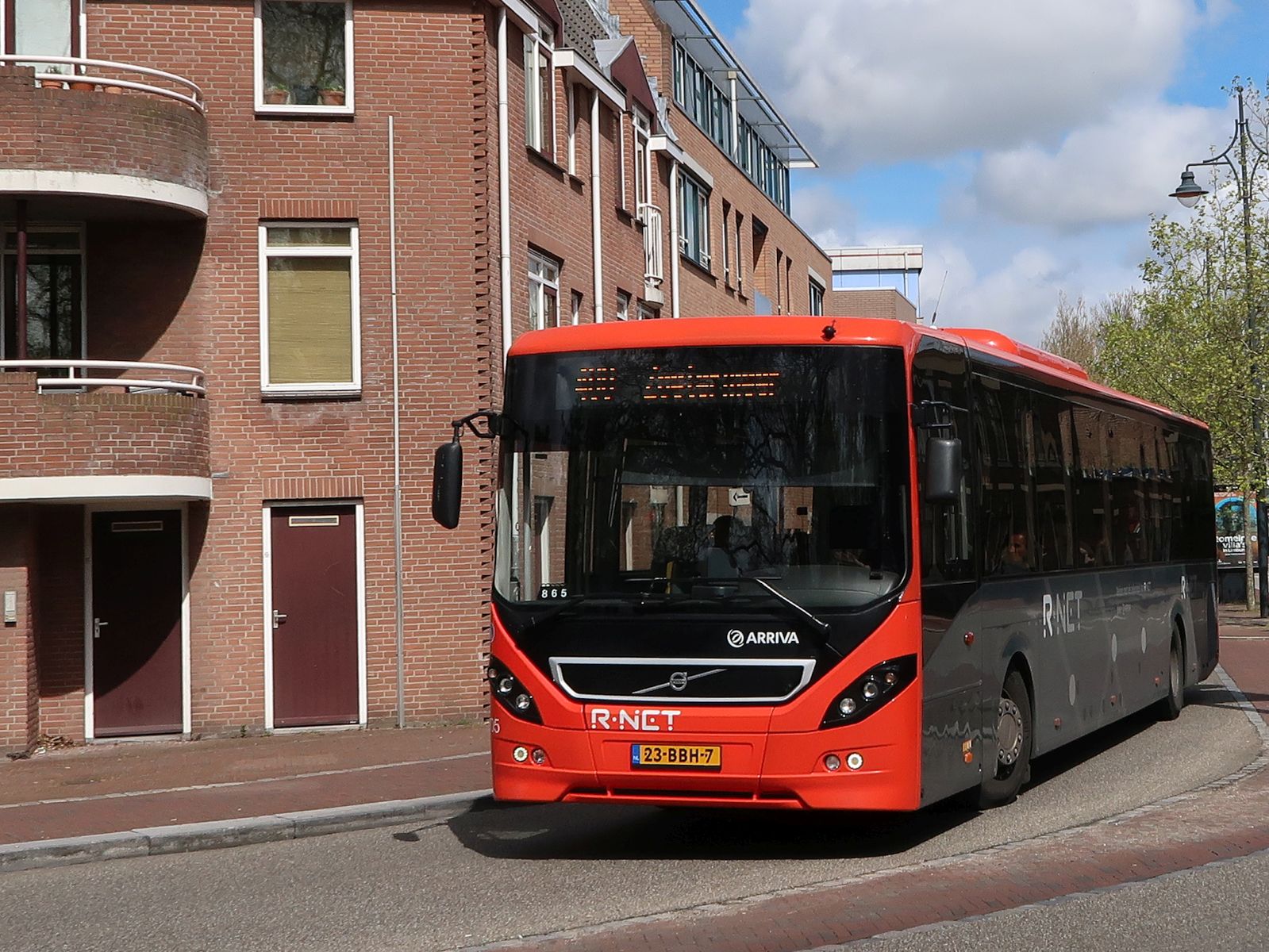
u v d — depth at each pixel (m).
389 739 18.03
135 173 18.27
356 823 12.13
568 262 23.86
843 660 9.41
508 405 10.31
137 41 19.44
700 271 33.16
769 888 9.04
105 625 19.27
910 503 9.66
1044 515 12.81
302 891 9.52
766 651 9.49
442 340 19.94
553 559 9.98
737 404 9.89
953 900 8.46
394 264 19.83
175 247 19.42
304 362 19.72
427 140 20.05
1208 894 8.53
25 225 17.97
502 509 10.18
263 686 19.31
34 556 18.69
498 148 20.95
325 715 19.48
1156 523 16.94
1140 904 8.30
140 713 19.23
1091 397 14.70
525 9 21.55
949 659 10.24
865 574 9.53
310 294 19.77
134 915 9.05
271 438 19.47
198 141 19.09
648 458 9.93
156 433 18.08
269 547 19.47
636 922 8.14
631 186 27.56
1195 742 15.64
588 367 10.18
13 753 18.14
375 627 19.58
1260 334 38.22
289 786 13.96
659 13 34.78
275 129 19.67
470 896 9.09
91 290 19.33
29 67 19.16
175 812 12.55
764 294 41.16
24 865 10.95
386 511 19.64
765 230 41.09
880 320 9.99
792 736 9.38
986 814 11.48
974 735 10.76
